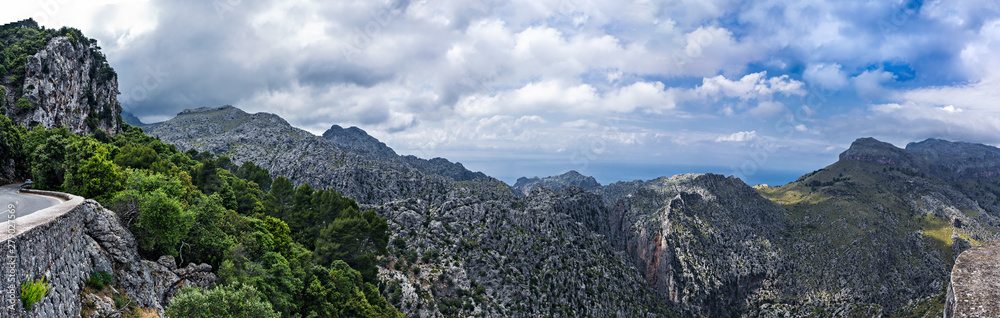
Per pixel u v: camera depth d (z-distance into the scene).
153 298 44.75
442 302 144.88
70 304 32.59
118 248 43.53
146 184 58.91
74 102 152.38
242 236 70.00
